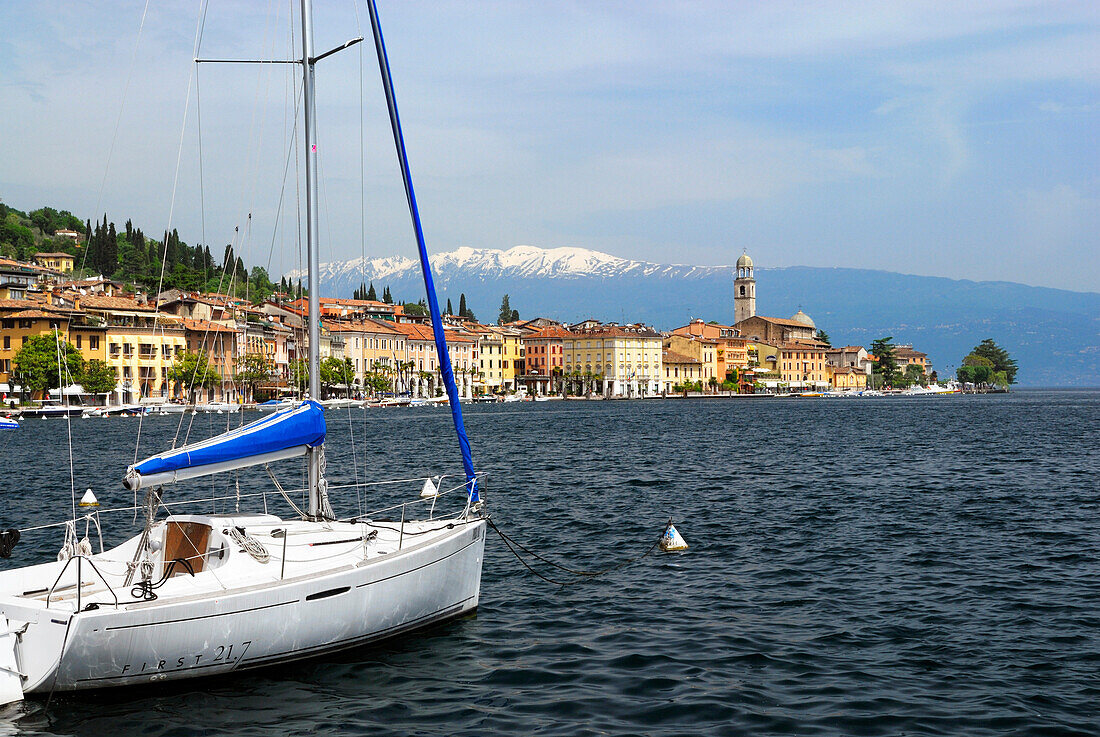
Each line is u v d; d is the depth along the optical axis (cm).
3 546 1531
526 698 1451
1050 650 1672
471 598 1819
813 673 1562
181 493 3984
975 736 1301
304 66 1736
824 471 4816
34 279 14225
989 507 3400
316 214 1733
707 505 3534
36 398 11850
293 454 1709
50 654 1321
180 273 18512
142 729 1309
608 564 2447
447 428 9944
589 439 7762
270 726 1331
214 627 1404
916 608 1966
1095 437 7538
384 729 1333
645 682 1522
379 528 1808
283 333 13950
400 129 1842
